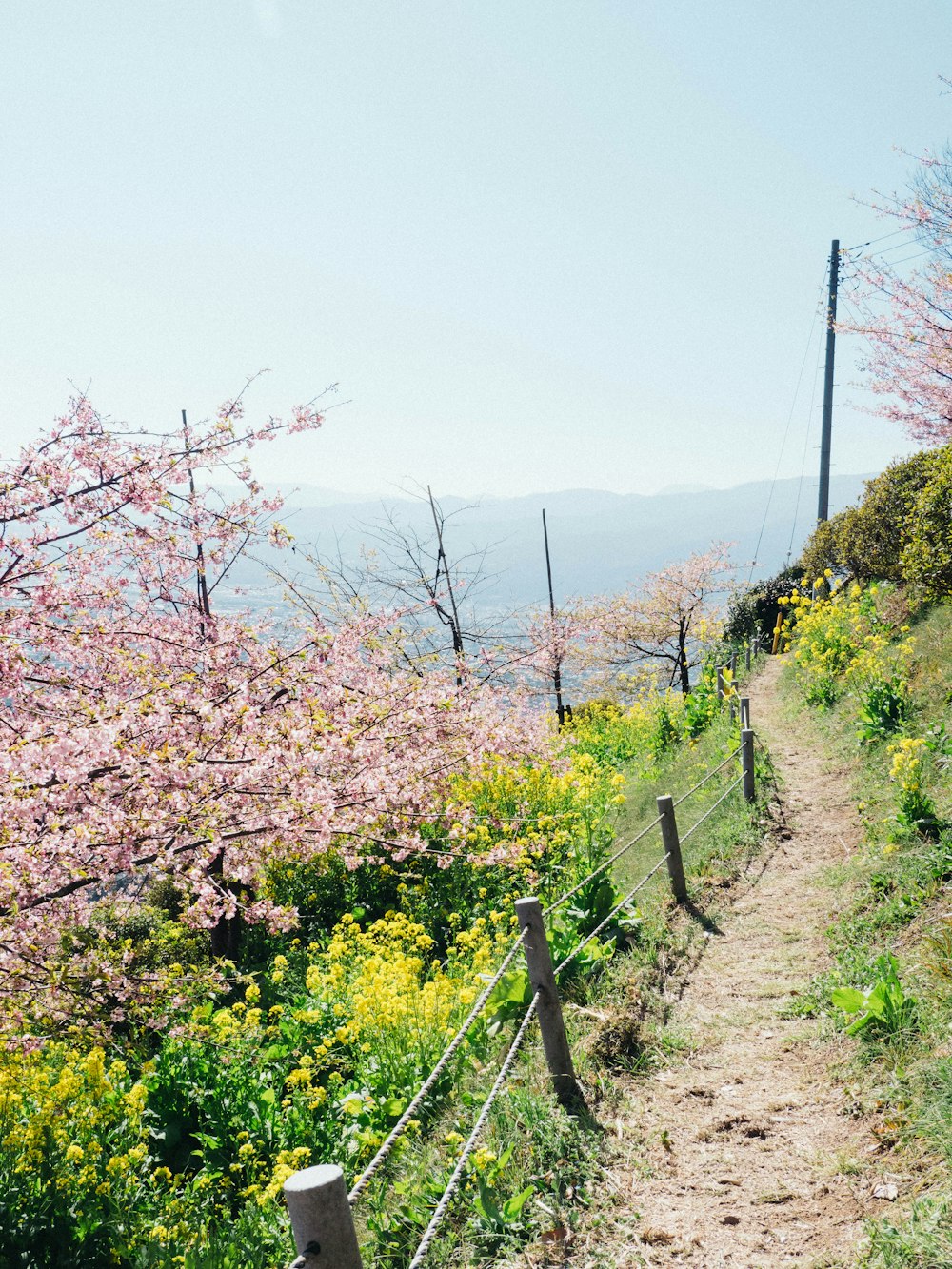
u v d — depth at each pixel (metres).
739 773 10.62
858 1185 3.43
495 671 11.73
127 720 5.79
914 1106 3.71
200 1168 5.34
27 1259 4.13
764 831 8.57
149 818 5.67
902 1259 2.85
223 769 6.36
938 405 13.86
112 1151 5.22
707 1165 3.80
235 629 8.03
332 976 6.89
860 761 9.65
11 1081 5.63
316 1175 2.22
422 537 13.99
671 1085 4.53
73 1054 6.38
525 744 10.36
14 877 5.32
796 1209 3.39
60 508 6.29
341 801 7.36
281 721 6.84
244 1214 4.43
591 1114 4.24
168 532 7.13
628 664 32.44
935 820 6.64
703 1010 5.37
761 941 6.26
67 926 6.21
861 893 6.34
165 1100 5.72
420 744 8.60
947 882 5.76
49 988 6.32
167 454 6.62
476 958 6.83
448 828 8.80
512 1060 4.84
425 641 11.79
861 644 13.61
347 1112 5.16
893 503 16.64
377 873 10.35
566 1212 3.56
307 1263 2.16
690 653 32.22
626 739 17.22
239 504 7.32
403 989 5.91
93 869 5.71
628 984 5.57
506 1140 3.99
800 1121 3.99
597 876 6.57
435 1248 3.41
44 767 5.41
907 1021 4.29
